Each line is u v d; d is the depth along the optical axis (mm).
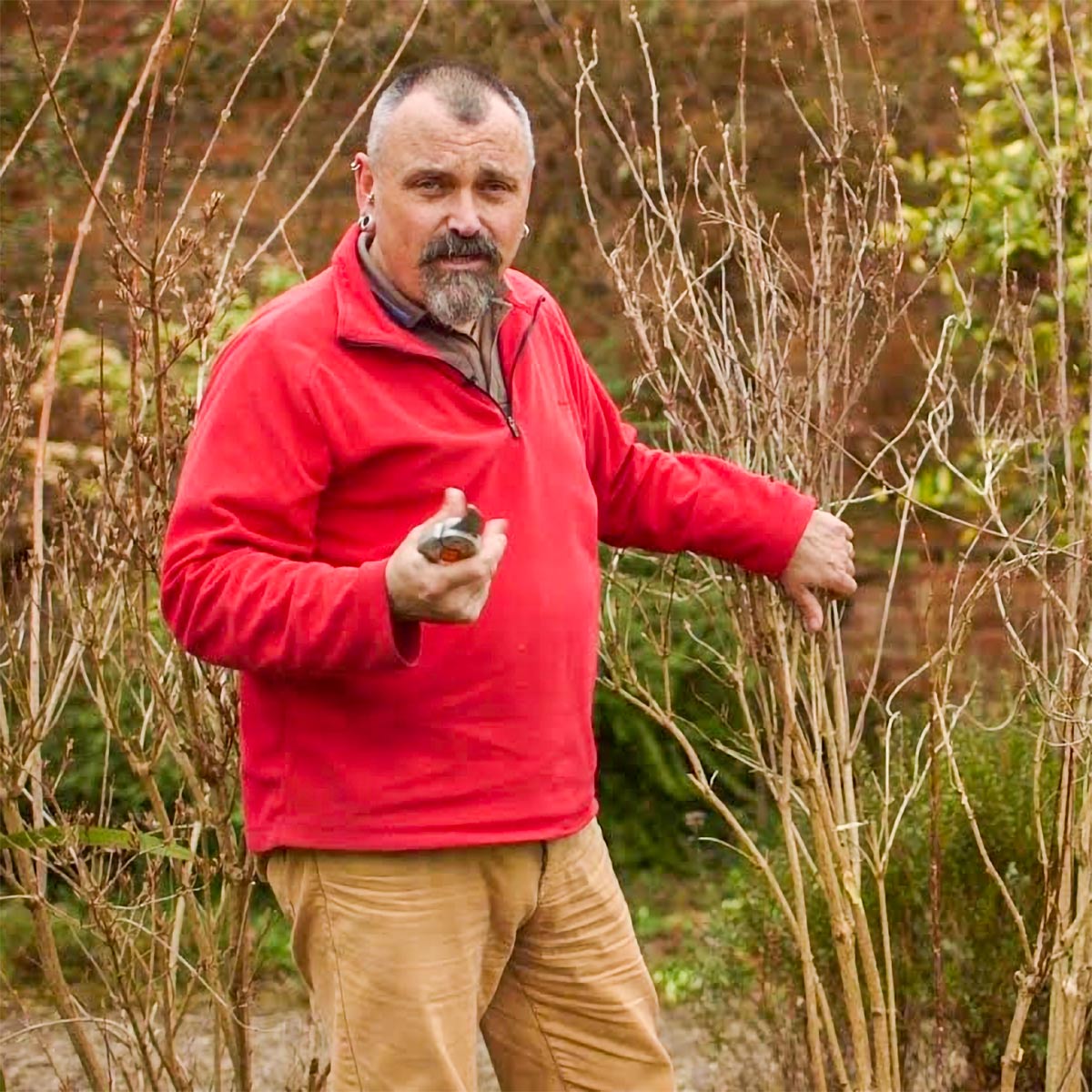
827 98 10695
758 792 9141
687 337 5344
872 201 7441
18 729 5008
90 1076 4961
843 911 5039
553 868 4398
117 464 5551
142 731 4941
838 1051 5117
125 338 9781
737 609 5074
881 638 5172
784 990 6199
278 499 4035
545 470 4320
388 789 4141
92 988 7633
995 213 8484
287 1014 7613
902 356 10219
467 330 4238
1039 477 5938
